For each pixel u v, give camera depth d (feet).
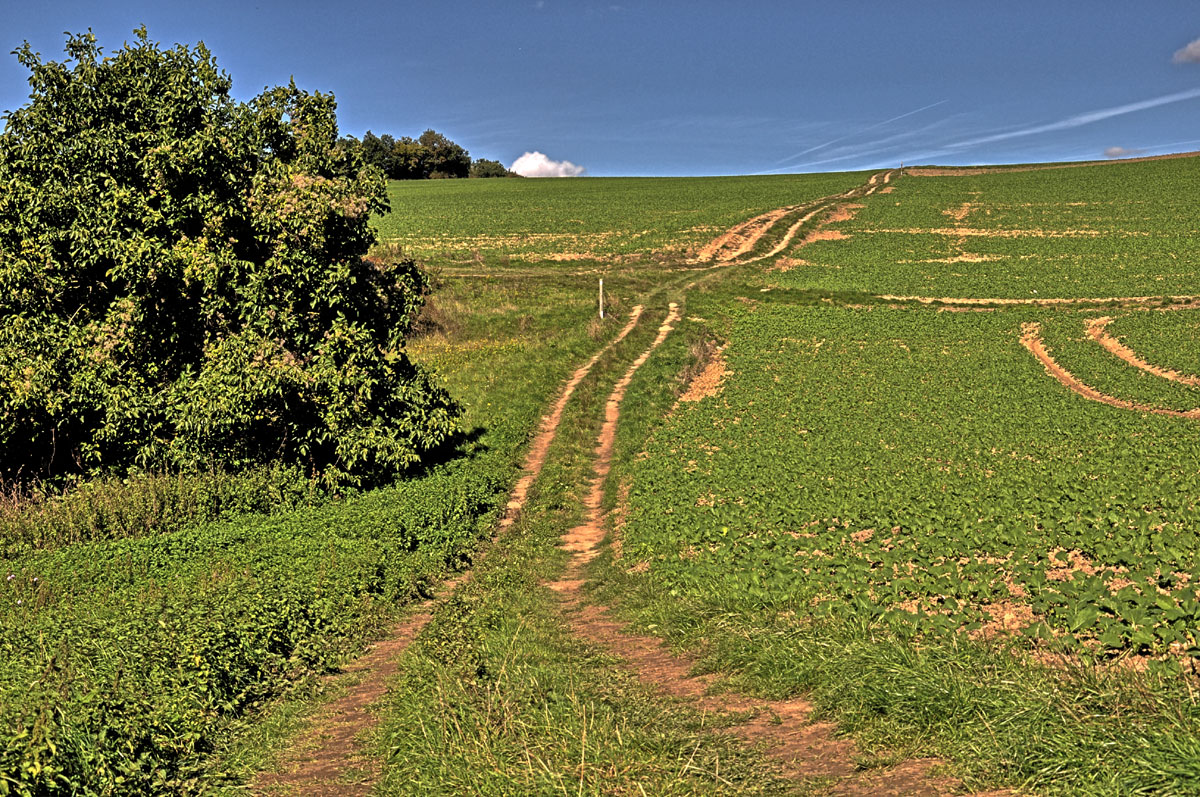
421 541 57.47
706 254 215.31
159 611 37.83
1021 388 102.99
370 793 25.17
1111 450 68.90
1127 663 27.02
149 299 70.08
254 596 40.40
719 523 56.34
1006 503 51.13
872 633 32.53
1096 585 32.96
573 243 233.35
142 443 71.67
